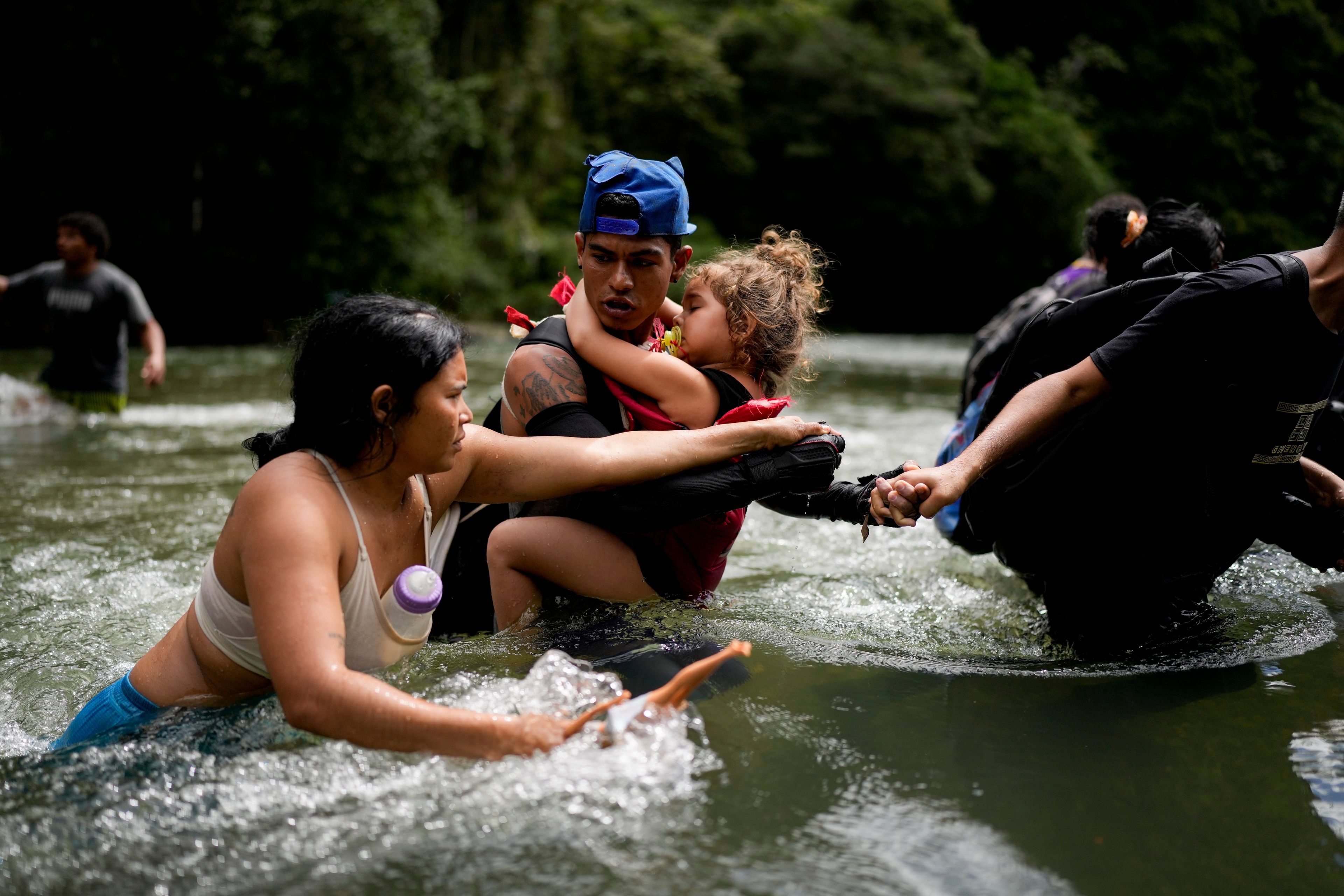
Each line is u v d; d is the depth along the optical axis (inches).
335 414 67.6
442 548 79.6
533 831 53.8
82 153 682.8
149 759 62.4
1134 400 88.4
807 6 1346.0
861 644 89.4
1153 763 64.3
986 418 105.7
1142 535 91.1
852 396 377.7
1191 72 1566.2
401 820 54.9
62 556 121.0
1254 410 85.0
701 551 94.9
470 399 315.3
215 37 671.8
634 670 76.0
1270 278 80.1
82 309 258.8
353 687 60.7
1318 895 49.9
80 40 636.7
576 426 88.1
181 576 113.4
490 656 80.3
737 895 48.4
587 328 92.2
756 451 88.0
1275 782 61.8
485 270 904.9
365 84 741.3
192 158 703.7
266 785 58.5
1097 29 1605.6
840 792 59.1
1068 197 1358.3
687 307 96.0
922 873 50.9
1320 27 1669.5
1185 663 85.5
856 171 1311.5
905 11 1342.3
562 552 88.0
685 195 91.4
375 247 792.3
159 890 49.3
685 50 1225.4
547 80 1086.4
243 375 423.2
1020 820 56.5
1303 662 85.2
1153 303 92.1
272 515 64.3
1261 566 116.4
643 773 59.1
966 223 1337.4
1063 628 94.3
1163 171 1541.6
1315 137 1600.6
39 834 54.1
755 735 66.7
